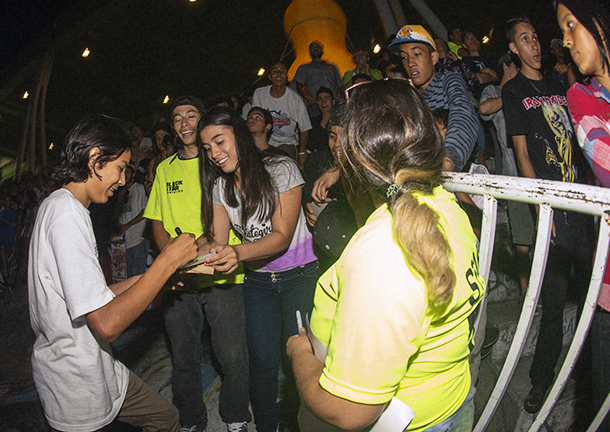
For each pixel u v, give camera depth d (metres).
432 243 0.64
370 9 12.67
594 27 1.26
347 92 0.87
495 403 1.25
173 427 1.80
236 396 2.10
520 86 2.09
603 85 1.30
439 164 0.82
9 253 6.17
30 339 4.18
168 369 2.70
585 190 0.91
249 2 14.04
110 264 4.85
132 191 4.30
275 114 4.16
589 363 2.04
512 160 2.64
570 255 1.91
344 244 1.80
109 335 1.29
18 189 6.72
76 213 1.37
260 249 1.80
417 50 1.98
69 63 13.95
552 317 1.93
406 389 0.84
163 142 4.20
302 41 8.04
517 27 2.08
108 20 13.34
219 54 15.31
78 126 1.42
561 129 2.02
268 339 2.05
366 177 0.85
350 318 0.69
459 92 1.77
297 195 1.94
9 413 2.74
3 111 13.26
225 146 1.88
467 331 0.87
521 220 2.44
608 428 1.38
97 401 1.45
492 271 2.67
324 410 0.73
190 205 2.28
